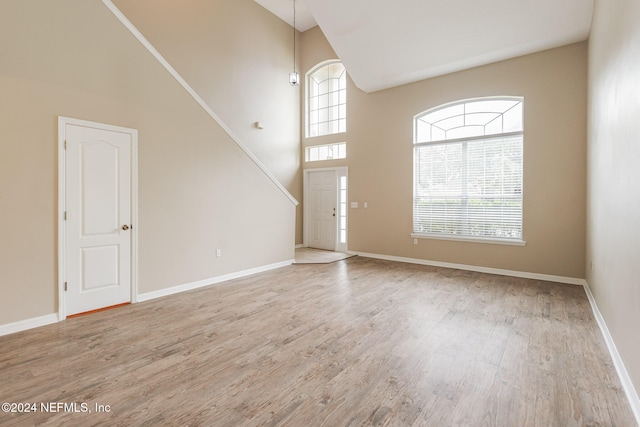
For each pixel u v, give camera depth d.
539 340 2.53
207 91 5.52
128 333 2.67
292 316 3.06
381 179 5.95
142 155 3.49
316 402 1.75
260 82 6.43
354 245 6.39
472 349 2.38
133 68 3.40
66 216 2.95
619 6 2.28
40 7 2.76
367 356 2.28
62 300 2.93
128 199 3.39
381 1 3.71
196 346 2.43
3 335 2.60
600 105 3.06
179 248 3.87
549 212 4.31
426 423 1.58
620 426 1.57
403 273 4.81
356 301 3.50
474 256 4.96
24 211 2.71
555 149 4.24
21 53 2.66
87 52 3.05
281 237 5.33
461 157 5.06
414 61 4.74
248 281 4.36
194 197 4.02
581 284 4.12
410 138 5.54
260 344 2.47
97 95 3.13
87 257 3.10
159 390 1.87
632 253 1.88
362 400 1.77
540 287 4.02
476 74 4.84
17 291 2.68
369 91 5.95
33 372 2.06
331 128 7.00
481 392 1.85
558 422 1.59
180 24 5.14
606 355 2.29
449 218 5.20
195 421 1.60
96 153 3.14
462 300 3.53
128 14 4.56
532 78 4.39
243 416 1.64
